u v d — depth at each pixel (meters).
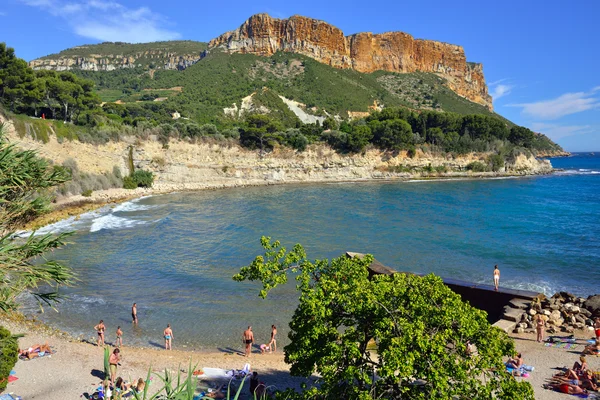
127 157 84.69
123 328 22.73
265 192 87.38
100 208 63.69
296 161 111.19
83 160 72.06
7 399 14.38
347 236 45.19
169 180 91.38
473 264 35.00
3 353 14.84
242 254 37.50
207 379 16.70
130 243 41.22
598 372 16.11
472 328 9.98
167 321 23.72
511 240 43.72
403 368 8.85
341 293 10.91
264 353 20.39
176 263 34.56
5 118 59.12
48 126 66.50
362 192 86.94
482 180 116.25
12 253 9.91
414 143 125.94
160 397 14.73
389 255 37.69
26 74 69.19
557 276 31.88
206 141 100.62
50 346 19.58
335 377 9.93
